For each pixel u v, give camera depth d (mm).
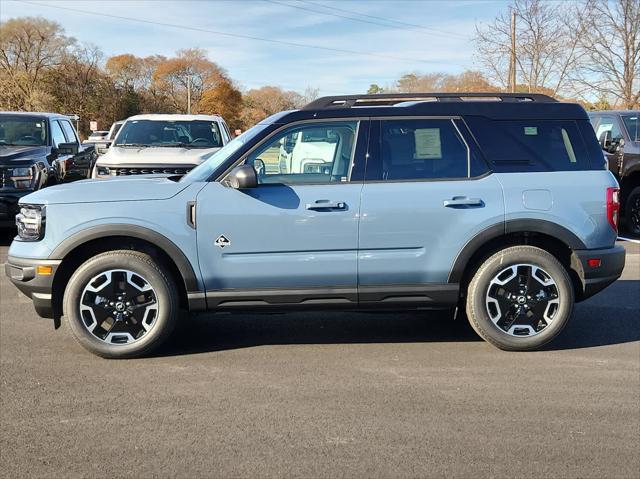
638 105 22766
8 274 4980
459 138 5027
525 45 25969
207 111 86688
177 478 3229
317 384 4465
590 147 5141
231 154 4945
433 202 4887
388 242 4887
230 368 4777
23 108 64438
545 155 5082
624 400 4215
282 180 4914
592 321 6082
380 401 4172
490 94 5301
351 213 4840
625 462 3404
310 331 5738
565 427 3809
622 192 11289
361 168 4934
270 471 3293
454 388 4402
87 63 68500
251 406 4090
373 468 3326
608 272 5109
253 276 4852
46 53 65750
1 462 3369
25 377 4555
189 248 4789
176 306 4902
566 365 4875
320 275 4883
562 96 25062
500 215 4918
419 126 5016
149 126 11125
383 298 4980
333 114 4980
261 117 88250
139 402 4141
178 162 9703
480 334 5109
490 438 3662
